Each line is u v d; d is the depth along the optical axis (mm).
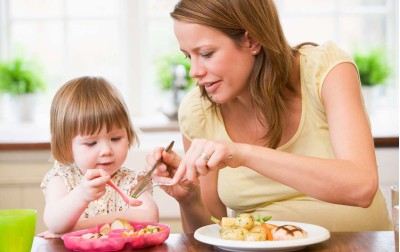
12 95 3463
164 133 3184
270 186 1749
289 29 3568
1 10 3523
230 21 1446
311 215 1723
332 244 1352
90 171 1482
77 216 1524
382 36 3611
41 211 2863
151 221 1659
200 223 1736
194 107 1798
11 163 2838
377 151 2906
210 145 1348
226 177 1801
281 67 1579
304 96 1654
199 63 1478
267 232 1336
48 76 3561
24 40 3551
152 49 3586
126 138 1753
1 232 1272
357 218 1718
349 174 1356
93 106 1690
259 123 1723
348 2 3586
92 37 3561
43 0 3543
